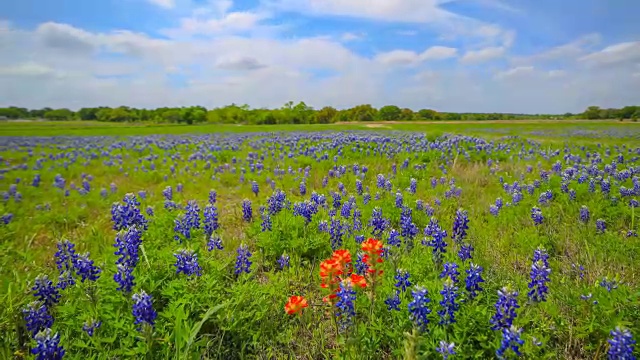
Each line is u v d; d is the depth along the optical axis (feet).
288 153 59.16
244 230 22.84
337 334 11.81
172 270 15.05
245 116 357.20
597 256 17.47
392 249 16.06
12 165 55.62
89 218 28.50
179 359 10.37
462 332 11.16
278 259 18.61
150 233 20.16
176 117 346.33
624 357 9.32
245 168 46.98
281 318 13.76
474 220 23.91
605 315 12.00
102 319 12.41
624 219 22.80
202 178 42.63
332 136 91.71
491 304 12.43
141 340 11.50
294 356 12.14
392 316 12.49
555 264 17.28
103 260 17.20
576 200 26.81
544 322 12.39
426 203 28.32
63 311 12.70
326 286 11.55
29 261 19.29
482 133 117.08
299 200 31.04
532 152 54.29
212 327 13.03
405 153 49.55
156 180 42.73
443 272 13.23
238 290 13.97
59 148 77.71
